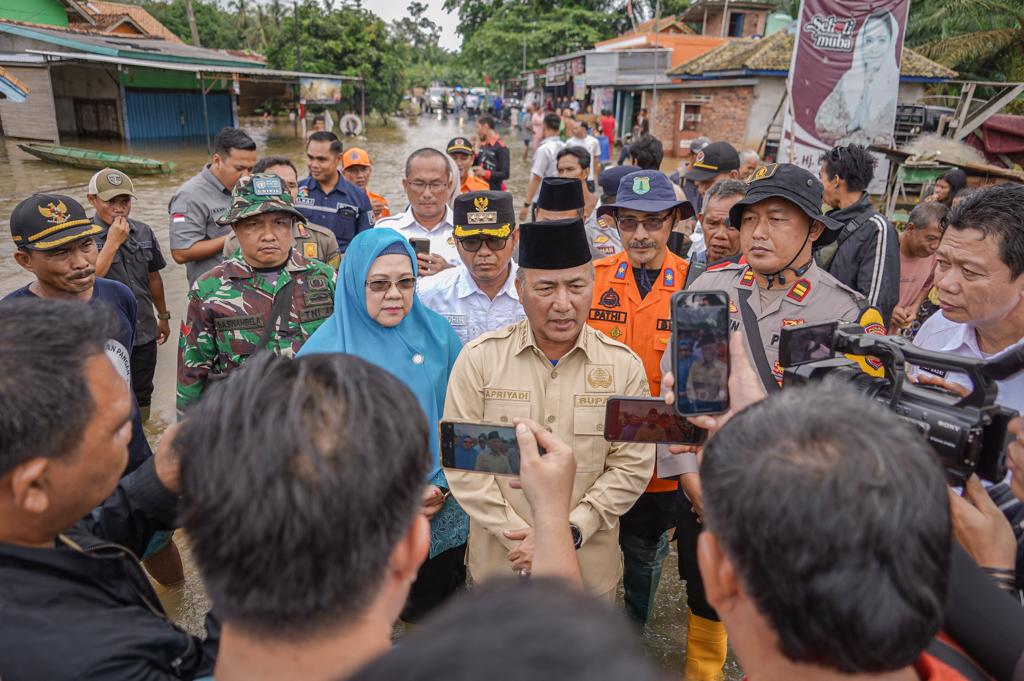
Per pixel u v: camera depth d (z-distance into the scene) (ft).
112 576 4.39
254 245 10.15
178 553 10.64
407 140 98.02
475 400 8.05
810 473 2.76
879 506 2.65
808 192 8.22
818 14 34.06
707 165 17.40
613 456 7.97
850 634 2.65
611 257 10.94
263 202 9.98
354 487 2.83
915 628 2.69
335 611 2.84
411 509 3.14
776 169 8.31
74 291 10.29
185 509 3.04
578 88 100.83
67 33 83.25
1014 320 6.73
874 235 12.52
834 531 2.64
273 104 117.70
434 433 9.18
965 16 62.28
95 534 5.10
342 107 125.08
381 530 2.93
